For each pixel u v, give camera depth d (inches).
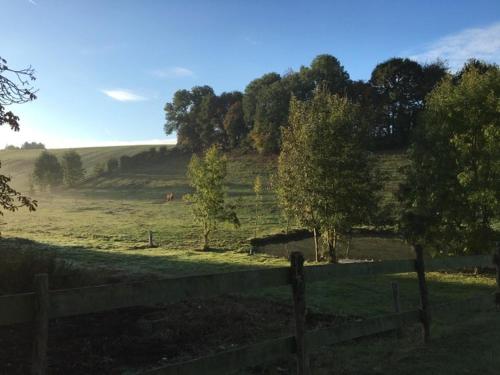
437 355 261.3
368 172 936.9
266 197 2140.7
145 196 2502.5
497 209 725.9
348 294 544.4
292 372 260.4
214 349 307.7
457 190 781.9
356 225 948.6
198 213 1144.8
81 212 1932.8
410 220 829.2
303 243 1263.5
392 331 342.3
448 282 661.9
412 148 847.7
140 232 1343.5
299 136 952.9
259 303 466.0
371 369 240.1
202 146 3961.6
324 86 1043.9
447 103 798.5
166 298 166.7
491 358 255.1
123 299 155.6
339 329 231.1
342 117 940.6
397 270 279.4
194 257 902.4
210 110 3961.6
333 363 256.8
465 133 776.9
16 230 1344.7
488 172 748.0
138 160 3491.6
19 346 282.0
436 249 810.8
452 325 336.5
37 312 136.2
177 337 331.6
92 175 3255.4
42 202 2326.5
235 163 3110.2
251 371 260.5
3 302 130.6
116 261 818.2
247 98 3693.4
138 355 289.3
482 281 674.2
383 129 2994.6
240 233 1353.3
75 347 295.1
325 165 919.0
